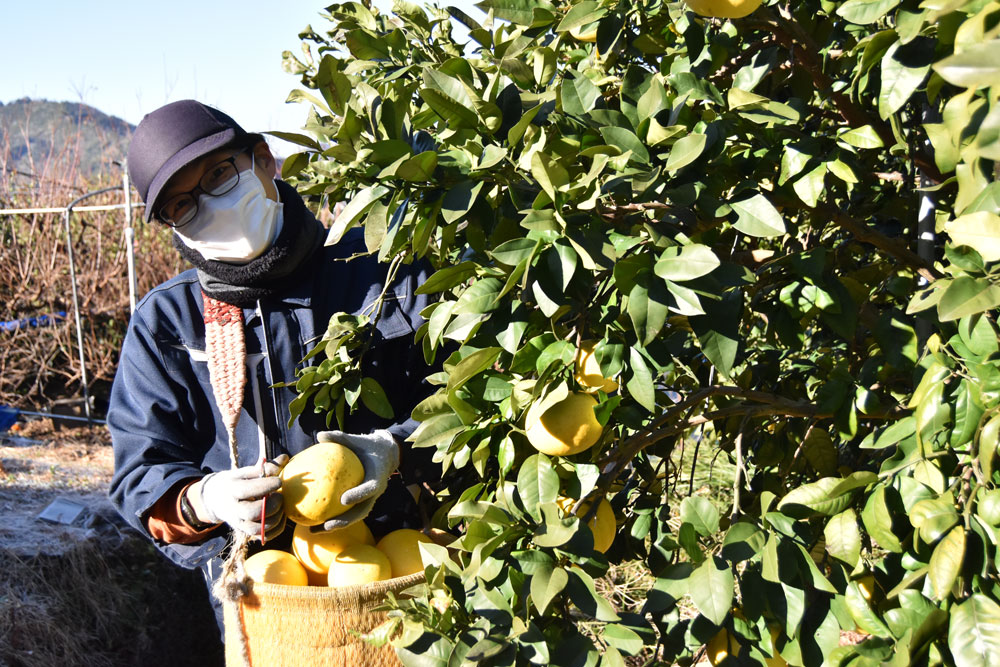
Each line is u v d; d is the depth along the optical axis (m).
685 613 2.78
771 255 1.55
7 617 3.23
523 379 1.30
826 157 1.42
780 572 1.17
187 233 1.78
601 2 1.44
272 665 1.54
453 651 1.16
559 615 1.25
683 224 1.21
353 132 1.23
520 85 1.46
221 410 1.73
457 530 1.78
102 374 7.60
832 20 1.55
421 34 1.94
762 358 1.85
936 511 1.06
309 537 1.63
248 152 1.82
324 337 1.71
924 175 1.61
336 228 1.23
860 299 1.65
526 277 1.11
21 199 8.06
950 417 1.16
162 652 3.54
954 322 1.23
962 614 1.00
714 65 1.46
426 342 1.55
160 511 1.75
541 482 1.23
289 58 2.40
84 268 7.80
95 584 3.57
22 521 3.94
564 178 1.12
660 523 1.62
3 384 7.45
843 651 1.12
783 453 1.88
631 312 1.12
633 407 1.35
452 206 1.18
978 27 0.83
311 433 1.86
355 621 1.50
